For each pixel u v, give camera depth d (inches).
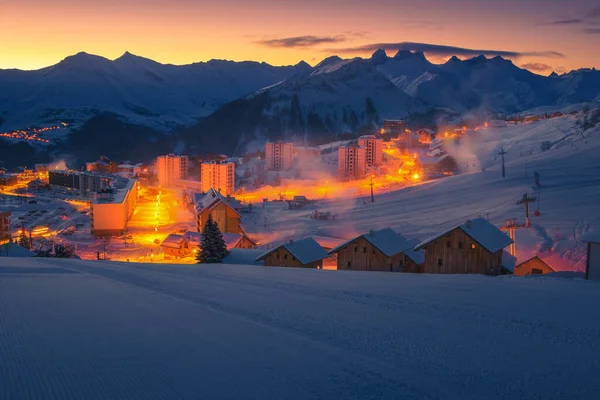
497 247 1787.6
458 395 368.5
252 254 2372.0
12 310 565.9
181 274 1120.2
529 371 434.6
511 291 925.2
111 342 453.7
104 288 788.0
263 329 541.6
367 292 866.1
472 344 517.0
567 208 3430.1
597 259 1486.2
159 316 582.2
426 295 845.2
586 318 665.6
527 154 7347.4
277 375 387.5
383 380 389.4
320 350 465.7
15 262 1279.5
